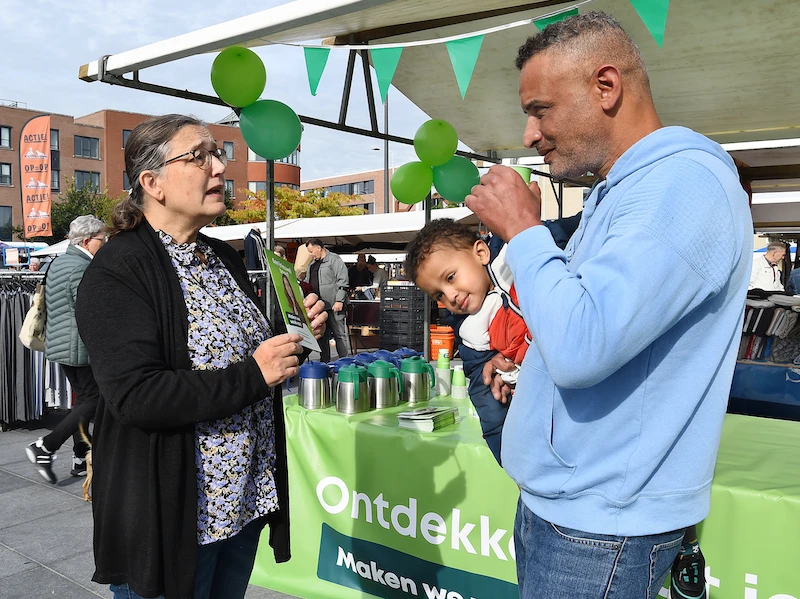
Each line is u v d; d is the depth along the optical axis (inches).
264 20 89.6
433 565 94.5
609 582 42.4
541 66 45.3
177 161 59.6
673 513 41.8
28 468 179.5
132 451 55.0
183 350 56.9
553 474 44.3
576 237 47.6
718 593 73.3
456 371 124.6
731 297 40.8
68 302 152.3
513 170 46.2
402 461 96.7
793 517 68.8
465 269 71.3
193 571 55.1
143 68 103.6
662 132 42.1
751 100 156.5
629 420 40.6
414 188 135.0
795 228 362.9
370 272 503.8
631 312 35.4
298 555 108.1
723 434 97.0
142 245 58.1
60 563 120.6
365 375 111.3
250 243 147.9
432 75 144.0
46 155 585.0
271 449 67.2
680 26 114.6
